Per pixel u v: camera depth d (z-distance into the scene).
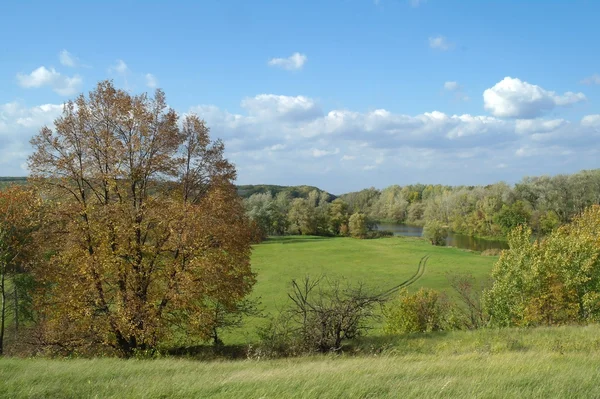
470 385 8.50
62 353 20.02
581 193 97.44
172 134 21.95
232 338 32.75
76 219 19.70
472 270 67.00
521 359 12.82
